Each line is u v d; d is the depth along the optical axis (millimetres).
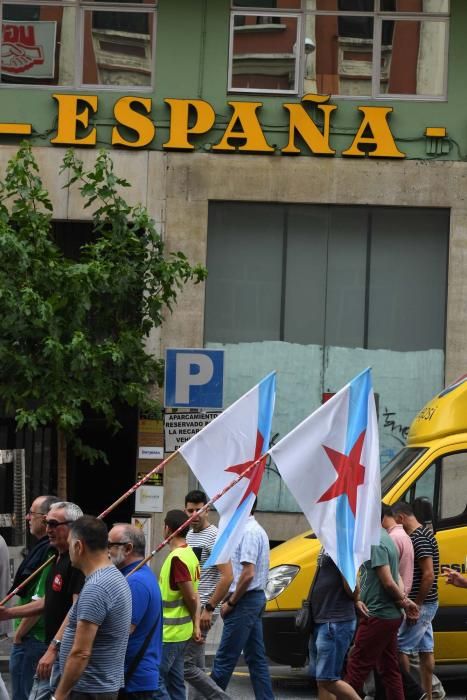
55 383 36531
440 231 45750
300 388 45688
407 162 45500
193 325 45219
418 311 45688
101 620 15609
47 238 37875
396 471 29922
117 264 37375
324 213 45844
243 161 45594
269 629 29125
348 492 20594
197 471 20875
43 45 45969
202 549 25781
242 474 20250
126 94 45906
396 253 45750
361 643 23000
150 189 45562
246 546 23984
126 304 38281
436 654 28672
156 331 45094
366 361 45594
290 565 29406
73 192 45344
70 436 37719
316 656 23328
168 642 22391
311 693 29688
